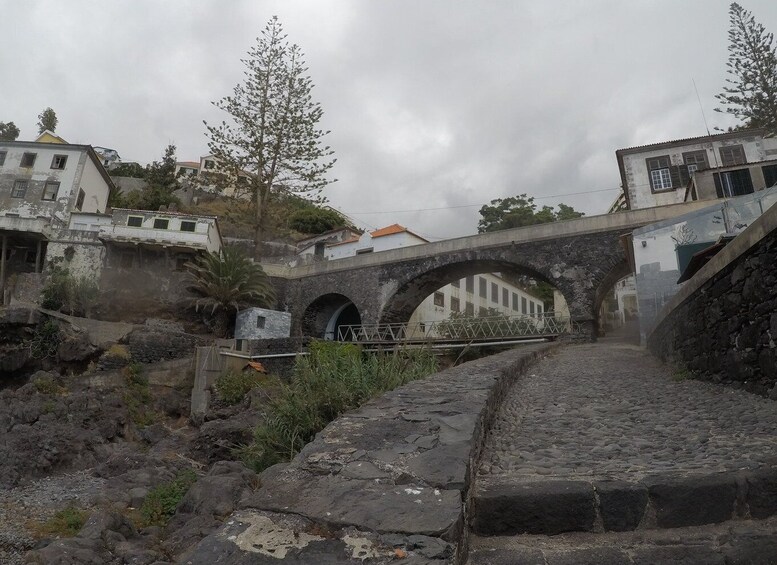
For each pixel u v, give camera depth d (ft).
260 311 104.37
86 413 68.69
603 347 57.93
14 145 122.93
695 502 9.91
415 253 98.94
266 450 22.47
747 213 53.26
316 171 123.44
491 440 15.65
